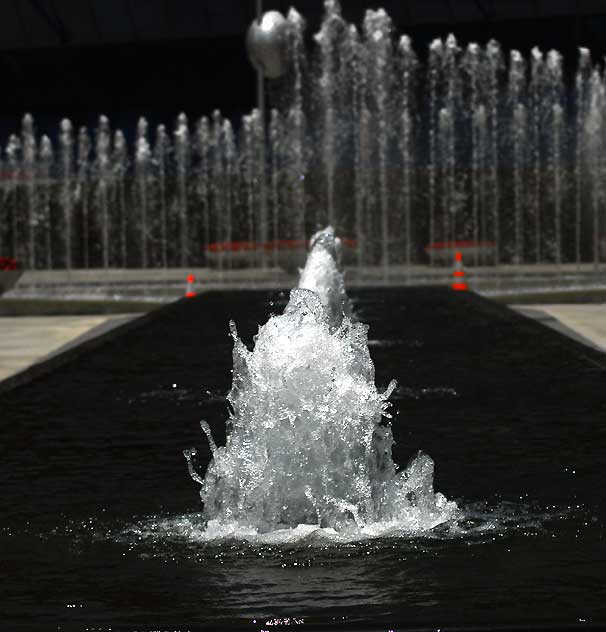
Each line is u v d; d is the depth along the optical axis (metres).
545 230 61.62
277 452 7.84
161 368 16.53
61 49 65.94
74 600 6.23
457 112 61.00
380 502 8.05
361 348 8.14
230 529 7.66
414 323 23.05
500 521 7.80
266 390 7.87
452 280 49.53
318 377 7.87
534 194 61.19
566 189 61.19
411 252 61.53
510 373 15.36
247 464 7.91
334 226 59.56
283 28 53.72
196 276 57.28
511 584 6.39
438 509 8.09
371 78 57.78
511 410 12.41
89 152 68.88
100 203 67.69
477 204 61.44
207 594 6.29
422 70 61.62
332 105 58.09
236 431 8.03
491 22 61.66
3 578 6.70
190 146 65.31
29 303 37.31
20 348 22.08
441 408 12.58
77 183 68.00
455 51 62.06
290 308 8.11
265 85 66.75
